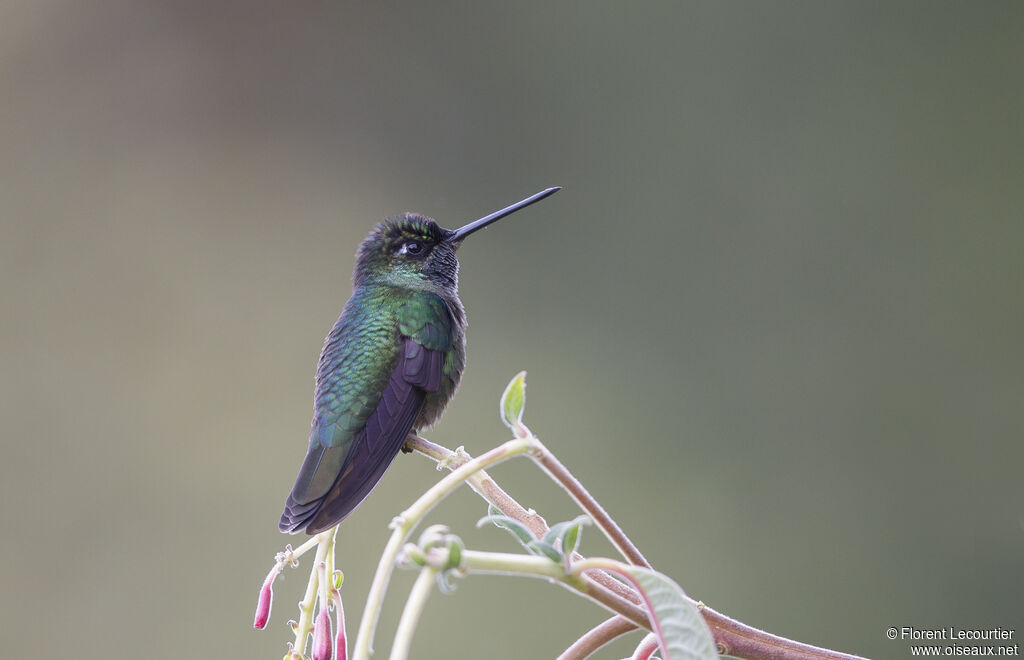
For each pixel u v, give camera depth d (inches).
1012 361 502.6
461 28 609.0
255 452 467.5
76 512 443.2
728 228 559.8
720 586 444.8
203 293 517.7
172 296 513.0
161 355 491.2
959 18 587.5
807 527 460.1
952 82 577.9
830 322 523.5
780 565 448.1
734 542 455.5
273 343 506.6
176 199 549.0
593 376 510.3
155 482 452.8
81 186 540.1
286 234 555.5
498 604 403.5
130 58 573.9
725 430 491.8
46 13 562.6
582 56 607.5
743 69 600.7
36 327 490.9
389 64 604.7
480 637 396.8
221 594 424.5
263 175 570.3
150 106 567.5
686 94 589.9
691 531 457.1
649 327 528.1
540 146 593.0
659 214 566.6
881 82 586.2
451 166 593.0
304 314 522.9
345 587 410.9
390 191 581.9
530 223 561.6
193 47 577.9
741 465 480.1
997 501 459.8
